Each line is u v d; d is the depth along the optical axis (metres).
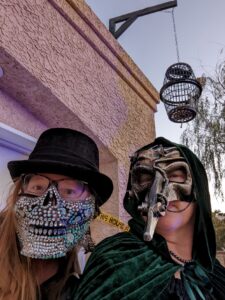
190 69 3.13
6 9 1.73
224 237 6.47
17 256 0.99
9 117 1.90
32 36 1.89
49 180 1.02
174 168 1.01
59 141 1.09
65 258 1.07
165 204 0.95
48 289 0.99
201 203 1.03
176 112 2.98
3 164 1.92
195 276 0.98
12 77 1.82
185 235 1.04
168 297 0.88
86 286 0.92
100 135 2.42
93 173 1.04
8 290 0.95
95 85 2.50
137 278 0.89
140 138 3.06
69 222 1.00
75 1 2.33
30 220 0.98
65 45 2.21
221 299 0.98
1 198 1.79
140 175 1.03
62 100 2.04
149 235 0.90
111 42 2.78
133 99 3.10
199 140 6.40
